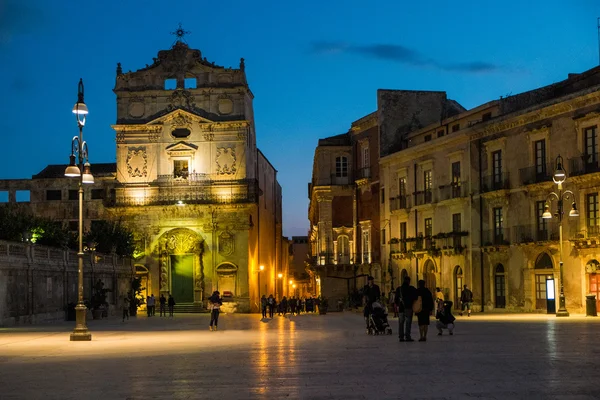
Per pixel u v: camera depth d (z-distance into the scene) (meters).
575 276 45.38
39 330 33.72
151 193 68.44
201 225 68.38
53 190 72.44
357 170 74.44
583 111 45.44
